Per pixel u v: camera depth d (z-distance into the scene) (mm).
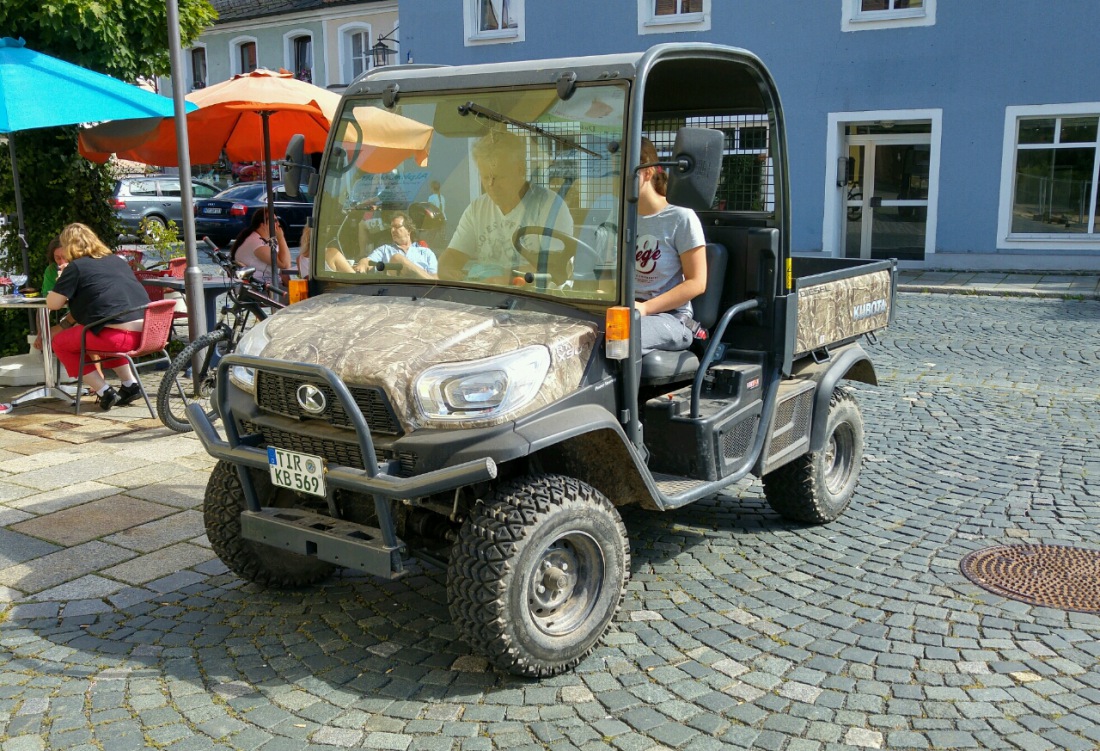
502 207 4207
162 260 10391
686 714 3645
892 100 17625
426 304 4219
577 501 3834
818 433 5320
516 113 4172
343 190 4641
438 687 3846
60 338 7648
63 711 3674
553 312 4066
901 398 8406
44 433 7250
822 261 6285
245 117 9625
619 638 4230
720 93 5090
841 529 5496
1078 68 16250
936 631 4273
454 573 3705
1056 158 16875
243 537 4156
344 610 4492
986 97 16938
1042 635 4223
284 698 3770
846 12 17609
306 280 4707
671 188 3803
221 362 3988
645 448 4453
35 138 9305
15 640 4215
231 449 4039
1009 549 5172
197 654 4102
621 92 3947
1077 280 15820
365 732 3549
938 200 17625
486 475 3439
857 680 3873
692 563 5031
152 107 7742
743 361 4926
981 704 3689
